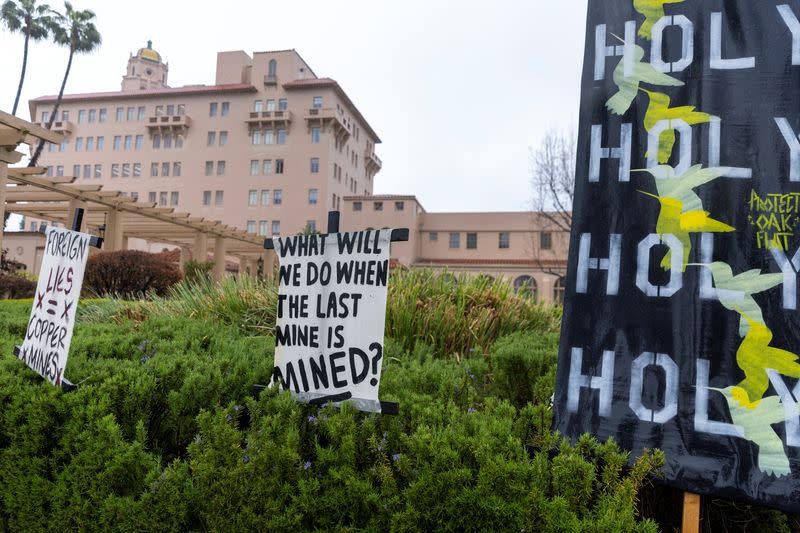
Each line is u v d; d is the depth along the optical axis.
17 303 7.32
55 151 55.66
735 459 1.51
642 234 1.72
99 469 1.79
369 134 62.78
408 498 1.44
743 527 1.89
